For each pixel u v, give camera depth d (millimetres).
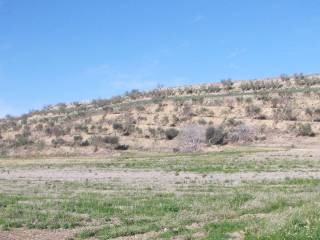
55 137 89312
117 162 57812
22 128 97938
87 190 32688
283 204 22859
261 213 21688
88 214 23250
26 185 36562
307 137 77188
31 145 86688
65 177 42656
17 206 25469
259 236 15930
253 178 37250
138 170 46469
